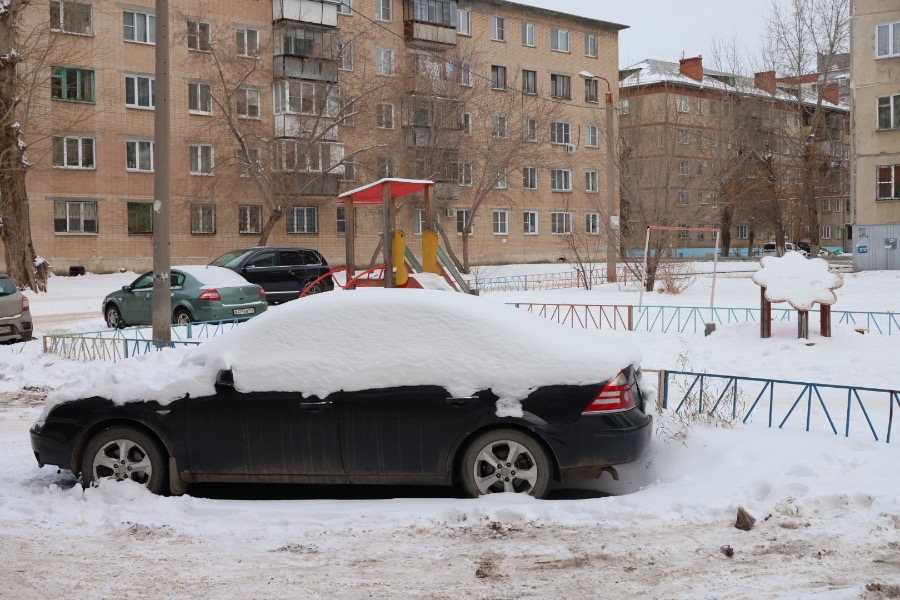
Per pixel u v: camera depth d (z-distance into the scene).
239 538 5.51
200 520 5.88
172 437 6.46
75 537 5.58
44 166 38.59
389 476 6.29
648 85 66.69
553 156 57.66
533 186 56.88
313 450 6.33
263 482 6.43
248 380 6.43
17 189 30.45
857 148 38.94
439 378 6.28
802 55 55.28
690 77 72.56
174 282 18.31
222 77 38.22
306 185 39.69
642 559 4.99
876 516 5.50
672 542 5.25
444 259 17.14
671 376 11.16
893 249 38.09
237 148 42.00
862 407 7.43
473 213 45.00
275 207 39.12
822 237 96.38
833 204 96.19
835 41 54.47
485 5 54.38
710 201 29.72
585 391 6.22
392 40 49.62
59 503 6.30
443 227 51.59
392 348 6.42
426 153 44.00
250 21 44.16
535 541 5.34
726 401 8.81
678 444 7.38
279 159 39.62
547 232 57.66
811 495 5.83
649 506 5.85
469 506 5.91
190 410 6.46
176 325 16.88
